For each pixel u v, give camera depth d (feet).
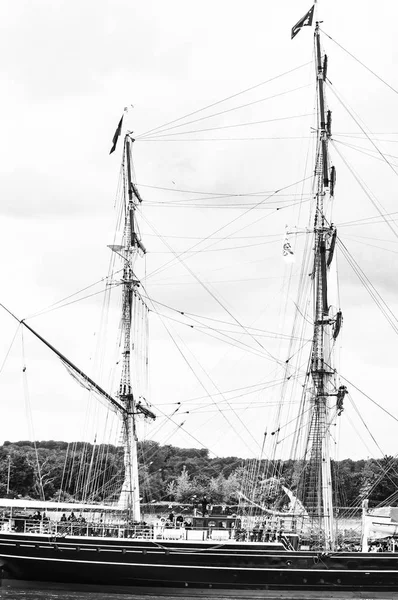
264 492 398.83
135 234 403.95
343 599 336.70
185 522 355.15
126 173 405.59
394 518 352.08
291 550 338.95
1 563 340.59
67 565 337.11
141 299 404.16
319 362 380.99
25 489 620.49
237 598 335.67
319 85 390.42
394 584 337.11
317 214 387.96
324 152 388.57
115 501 412.77
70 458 579.89
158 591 336.90
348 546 358.64
